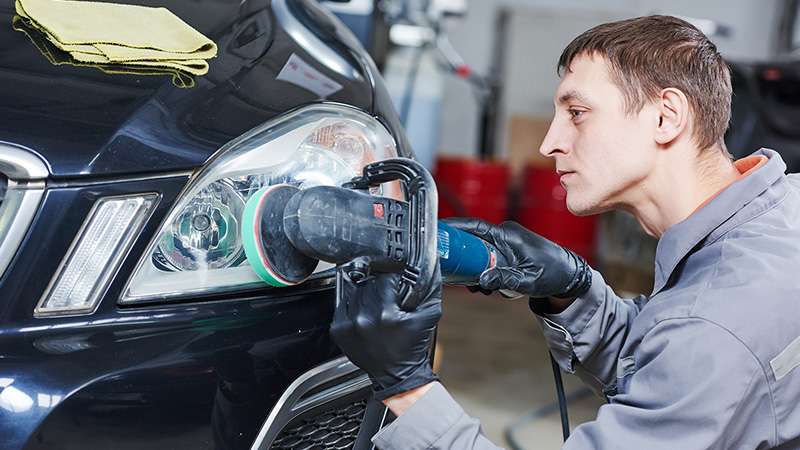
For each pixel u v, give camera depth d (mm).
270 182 1137
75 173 1020
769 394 941
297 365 1122
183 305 1063
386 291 925
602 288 1297
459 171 5465
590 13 6668
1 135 1014
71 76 1113
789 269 978
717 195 1064
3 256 996
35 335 987
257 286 1111
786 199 1087
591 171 1087
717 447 937
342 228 917
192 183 1074
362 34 2787
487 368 3262
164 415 1015
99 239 1024
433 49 4332
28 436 943
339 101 1275
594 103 1067
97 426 979
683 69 1041
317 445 1229
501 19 6746
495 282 1138
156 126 1084
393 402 975
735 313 940
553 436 2539
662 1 6762
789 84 3305
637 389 976
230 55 1254
